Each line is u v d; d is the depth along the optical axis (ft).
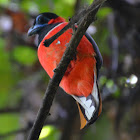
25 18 36.60
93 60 21.57
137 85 33.88
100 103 20.76
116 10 33.73
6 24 36.40
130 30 35.70
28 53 37.45
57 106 34.65
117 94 34.63
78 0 35.06
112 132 34.30
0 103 38.22
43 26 26.25
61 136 33.12
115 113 34.68
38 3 37.45
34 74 37.99
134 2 33.32
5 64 37.68
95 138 34.65
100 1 15.03
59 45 21.85
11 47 37.19
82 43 21.52
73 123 33.47
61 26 22.94
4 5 36.45
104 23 36.76
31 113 36.83
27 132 36.83
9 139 37.01
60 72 18.44
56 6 37.14
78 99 22.44
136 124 33.19
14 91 38.14
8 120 37.76
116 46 36.14
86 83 21.42
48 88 18.74
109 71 35.24
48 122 33.35
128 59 35.27
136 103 33.73
